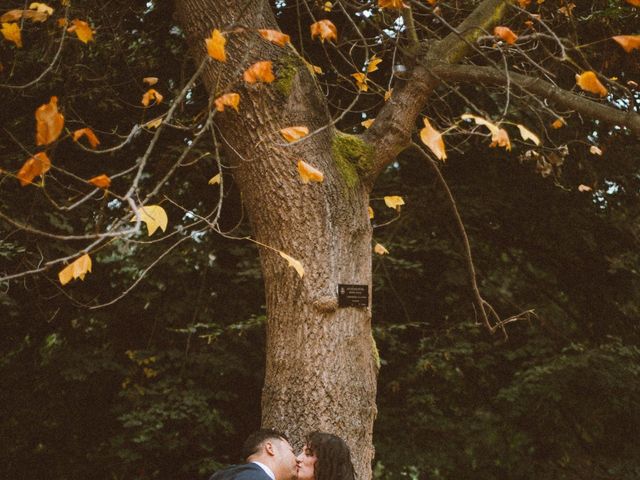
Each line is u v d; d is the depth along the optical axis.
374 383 3.44
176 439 7.50
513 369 8.57
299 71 3.57
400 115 3.69
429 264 8.41
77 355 7.84
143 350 7.84
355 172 3.58
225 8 3.55
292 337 3.33
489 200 8.07
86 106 7.46
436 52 3.78
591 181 8.19
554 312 9.02
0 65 2.57
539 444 8.43
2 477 8.36
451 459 7.90
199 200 8.18
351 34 7.14
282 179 3.40
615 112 3.31
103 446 8.30
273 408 3.32
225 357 7.69
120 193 7.80
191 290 8.05
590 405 8.18
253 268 7.73
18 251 6.81
